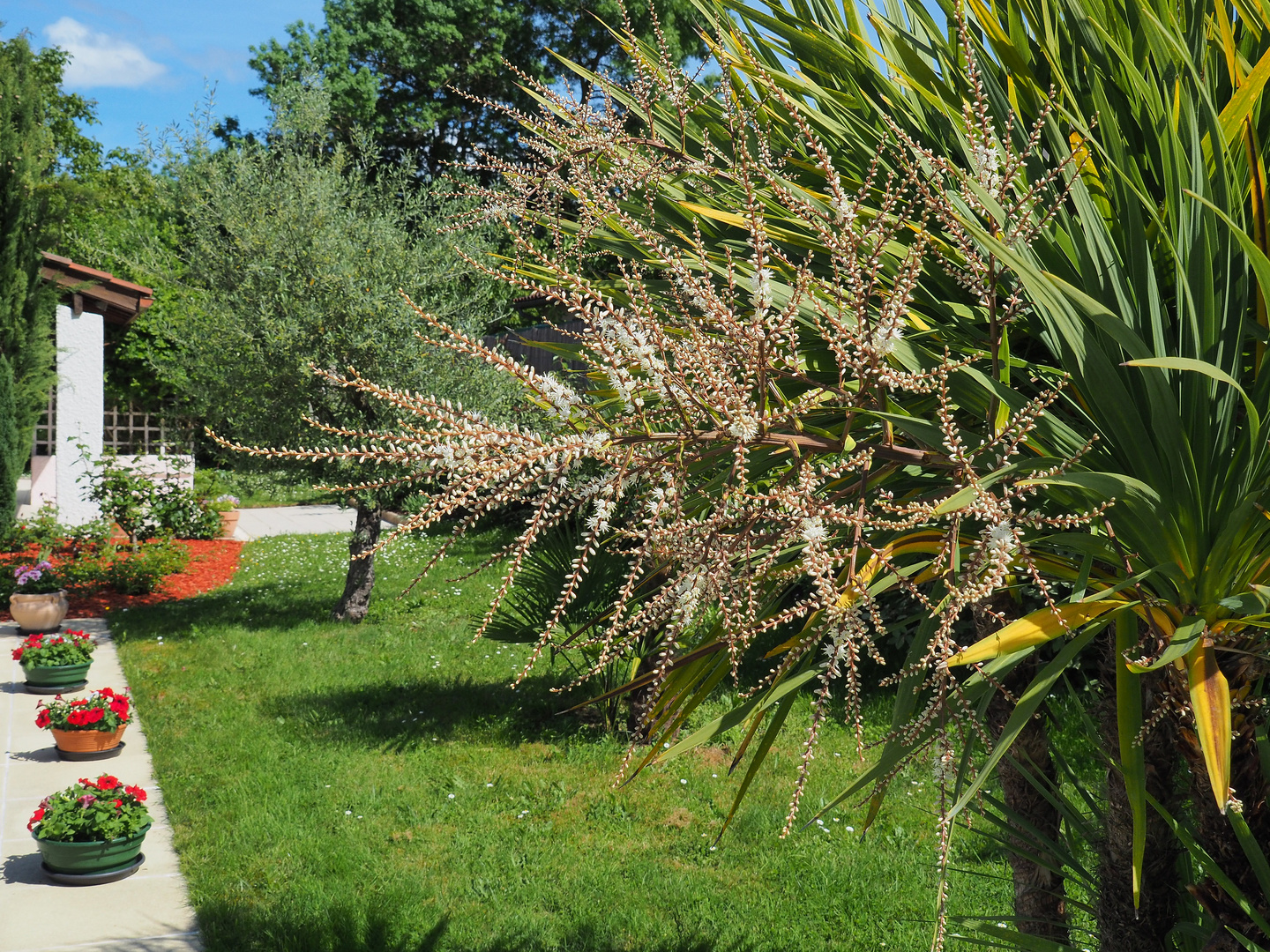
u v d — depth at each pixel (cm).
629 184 197
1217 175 133
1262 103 164
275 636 1004
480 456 118
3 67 1295
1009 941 205
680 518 131
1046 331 145
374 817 573
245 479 995
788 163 194
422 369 943
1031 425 127
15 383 1329
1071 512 154
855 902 464
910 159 175
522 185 213
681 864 514
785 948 433
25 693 834
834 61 194
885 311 126
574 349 206
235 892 488
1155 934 190
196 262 1030
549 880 498
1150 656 160
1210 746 114
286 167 1048
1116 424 130
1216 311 140
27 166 1299
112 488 1497
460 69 2248
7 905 480
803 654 156
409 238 1042
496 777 628
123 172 2988
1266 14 150
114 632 1036
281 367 934
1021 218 133
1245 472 128
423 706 771
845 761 626
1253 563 134
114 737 683
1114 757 190
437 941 440
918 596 138
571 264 205
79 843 495
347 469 945
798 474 131
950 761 155
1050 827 236
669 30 1616
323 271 949
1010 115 138
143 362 1977
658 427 148
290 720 743
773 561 147
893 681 151
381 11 2284
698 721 692
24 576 1050
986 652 126
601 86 216
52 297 1357
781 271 177
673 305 196
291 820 569
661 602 139
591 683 733
